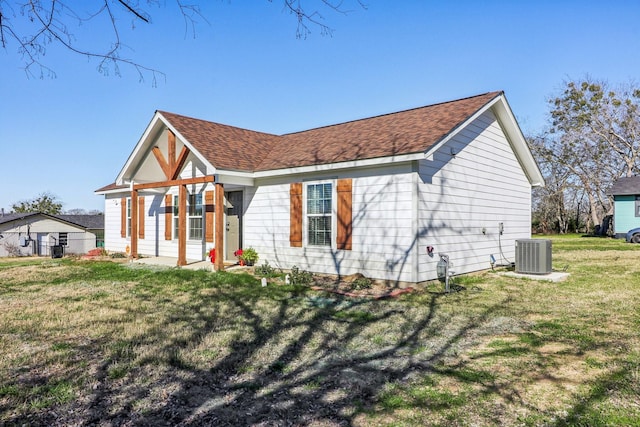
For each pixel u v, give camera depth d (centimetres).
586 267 1276
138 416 334
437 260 961
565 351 484
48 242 3078
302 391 381
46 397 368
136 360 459
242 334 562
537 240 1100
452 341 531
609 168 3553
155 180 1555
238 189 1328
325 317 658
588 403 346
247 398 368
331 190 1050
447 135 915
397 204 920
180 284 970
